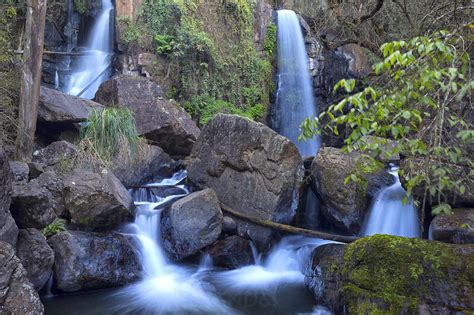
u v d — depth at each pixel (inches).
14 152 266.2
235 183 260.8
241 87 462.9
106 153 275.6
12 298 141.0
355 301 153.4
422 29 214.8
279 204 243.0
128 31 422.9
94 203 218.8
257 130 253.0
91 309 187.0
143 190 276.1
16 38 357.7
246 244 244.7
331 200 243.3
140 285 215.5
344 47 517.7
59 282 192.4
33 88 266.1
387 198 242.4
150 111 337.1
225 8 465.7
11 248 149.5
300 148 479.2
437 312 133.7
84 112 315.6
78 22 464.4
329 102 513.0
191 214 236.1
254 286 220.2
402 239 152.2
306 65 518.6
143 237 239.0
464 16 176.2
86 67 438.6
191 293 210.2
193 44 422.6
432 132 99.7
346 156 256.2
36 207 200.2
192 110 425.7
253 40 486.6
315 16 504.1
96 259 204.1
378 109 90.1
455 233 179.5
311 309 192.4
